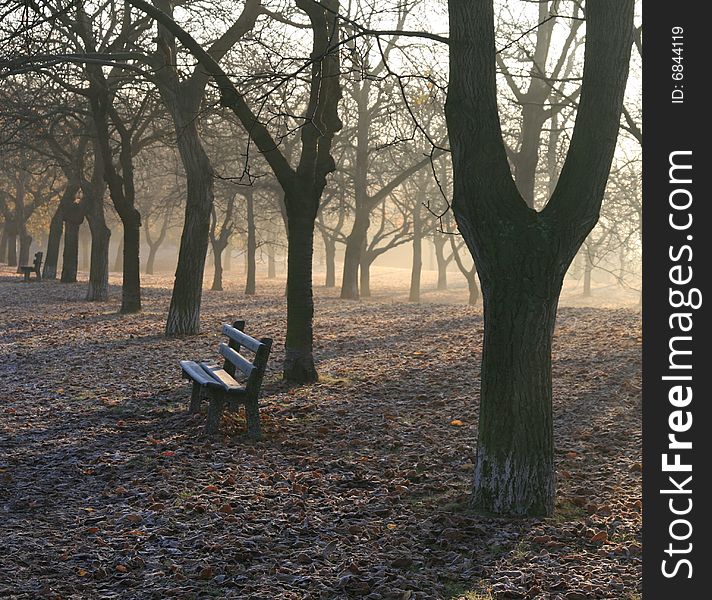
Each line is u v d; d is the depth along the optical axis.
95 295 30.05
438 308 29.33
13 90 25.89
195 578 5.74
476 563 5.93
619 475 8.21
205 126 25.42
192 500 7.40
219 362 15.56
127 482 8.04
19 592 5.47
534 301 6.92
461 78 6.82
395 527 6.74
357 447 9.38
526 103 18.80
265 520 6.93
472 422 10.53
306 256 13.13
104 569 5.84
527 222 6.86
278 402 11.69
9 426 10.49
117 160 41.75
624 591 5.41
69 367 15.12
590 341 17.98
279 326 22.11
